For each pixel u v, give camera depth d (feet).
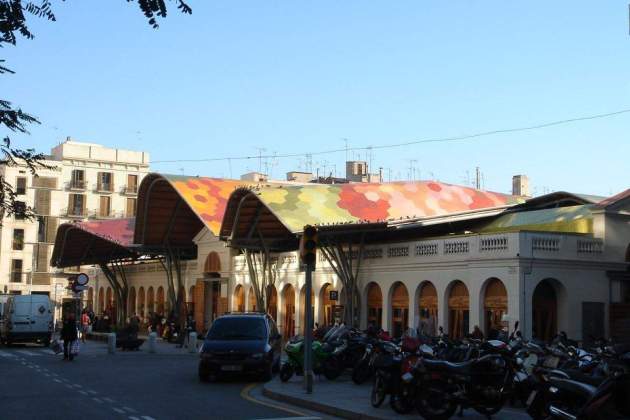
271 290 145.79
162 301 205.87
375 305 119.03
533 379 49.47
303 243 61.72
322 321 131.54
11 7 21.79
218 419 47.62
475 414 49.57
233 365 73.05
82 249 213.66
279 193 132.46
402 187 143.84
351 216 130.11
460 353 60.59
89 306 263.49
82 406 53.83
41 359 103.76
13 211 30.17
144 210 174.81
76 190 287.07
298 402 56.44
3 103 25.73
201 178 170.30
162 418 47.96
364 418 47.91
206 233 176.76
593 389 35.76
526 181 222.48
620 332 96.53
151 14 20.81
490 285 98.73
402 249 113.50
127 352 123.54
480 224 128.16
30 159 28.86
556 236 96.89
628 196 102.89
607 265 100.32
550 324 97.50
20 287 273.54
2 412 50.62
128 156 299.99
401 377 47.91
